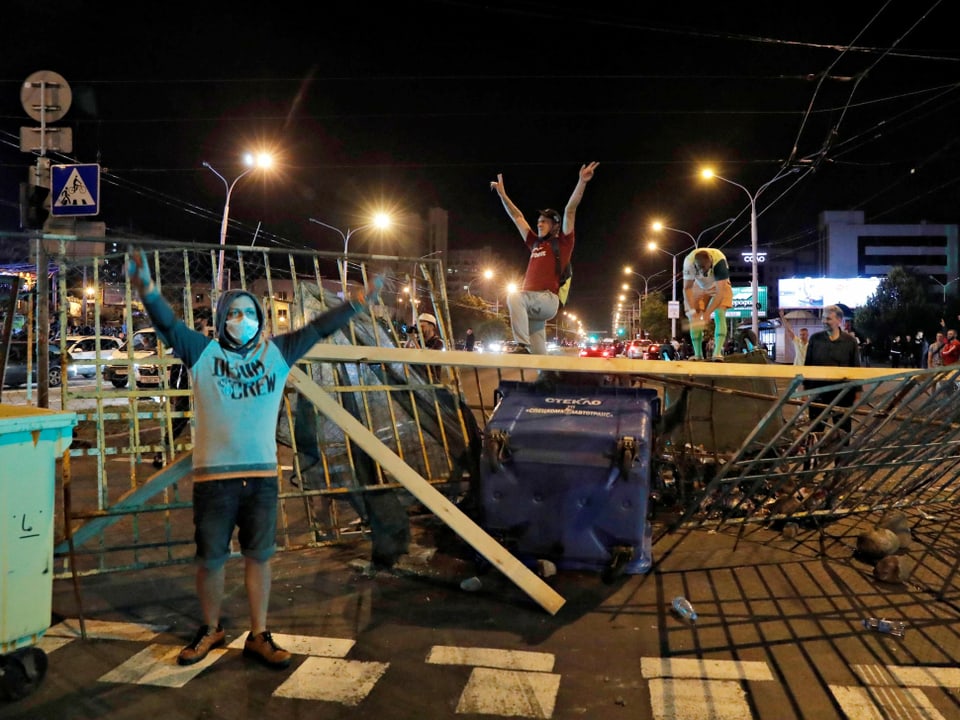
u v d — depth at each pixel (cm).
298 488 561
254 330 378
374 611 450
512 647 400
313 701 340
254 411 370
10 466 327
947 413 552
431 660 383
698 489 626
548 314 722
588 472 461
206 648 383
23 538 333
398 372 623
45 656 350
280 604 461
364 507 565
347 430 485
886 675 364
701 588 489
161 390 514
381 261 639
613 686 355
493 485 475
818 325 4328
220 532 366
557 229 722
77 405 1230
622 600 470
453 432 612
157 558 546
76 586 409
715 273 855
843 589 485
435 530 613
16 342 866
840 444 561
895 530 569
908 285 5559
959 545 578
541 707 335
